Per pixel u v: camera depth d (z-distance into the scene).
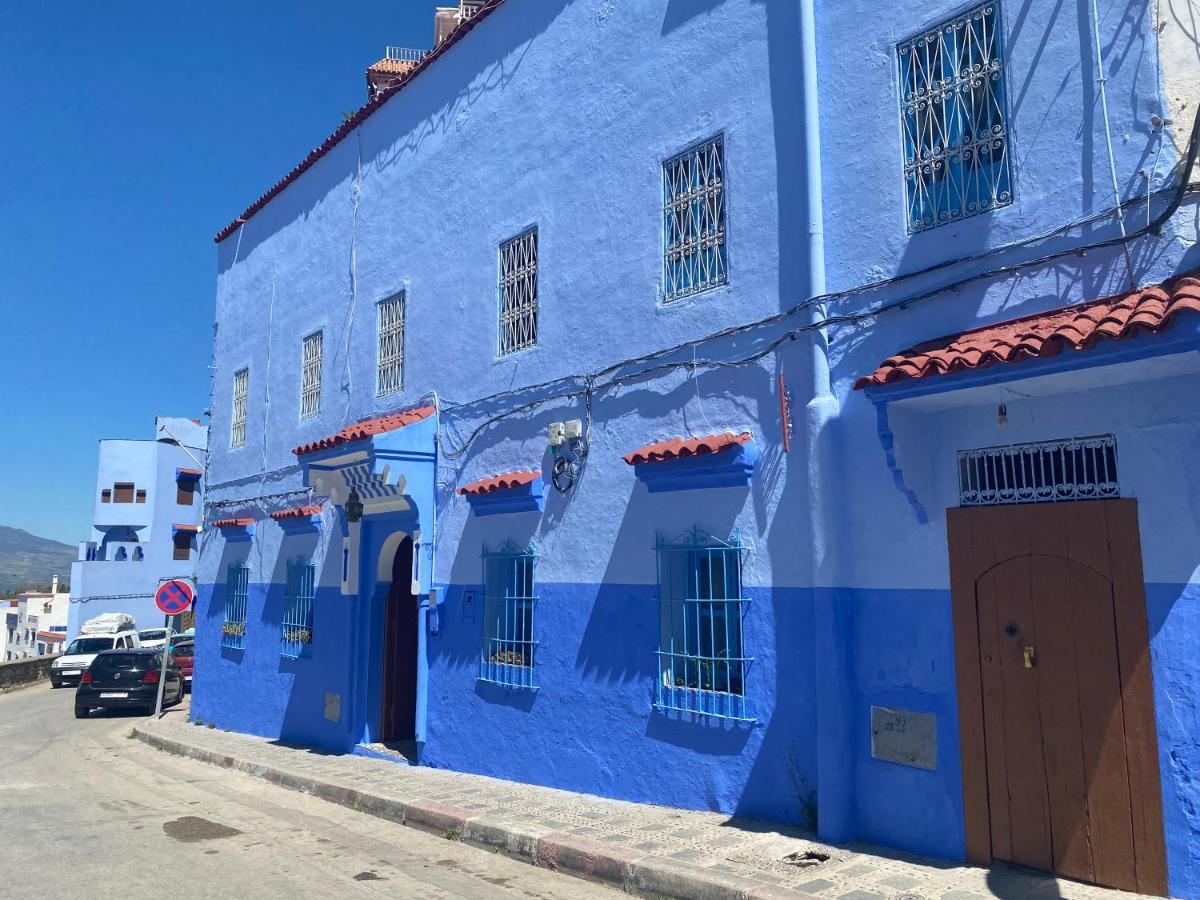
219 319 16.89
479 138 10.30
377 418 11.55
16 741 14.76
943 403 5.41
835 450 6.14
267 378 14.76
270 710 13.48
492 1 10.12
